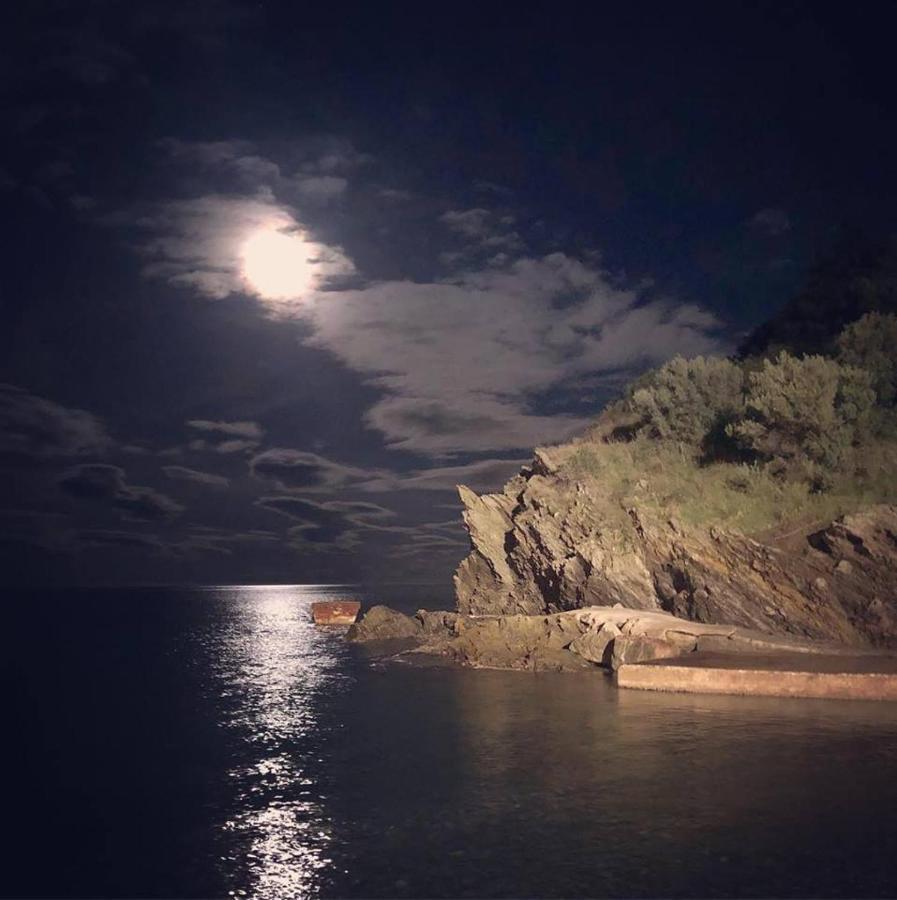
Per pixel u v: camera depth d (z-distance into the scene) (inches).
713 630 1232.8
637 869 520.7
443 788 694.5
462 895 495.8
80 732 1007.6
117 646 2283.5
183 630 2906.0
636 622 1301.7
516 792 674.2
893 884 493.4
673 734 837.2
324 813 646.5
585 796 655.1
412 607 4357.8
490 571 1872.5
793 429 1433.3
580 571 1524.4
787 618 1255.5
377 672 1421.0
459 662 1441.9
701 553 1358.3
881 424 1435.8
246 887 521.7
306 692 1250.6
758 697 1021.8
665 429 1694.1
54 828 640.4
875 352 1535.4
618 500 1551.4
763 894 484.1
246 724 1018.1
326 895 504.1
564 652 1363.2
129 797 716.7
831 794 641.6
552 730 876.0
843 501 1327.5
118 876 546.6
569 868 526.3
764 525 1348.4
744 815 602.9
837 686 999.6
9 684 1475.1
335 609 2918.3
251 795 705.6
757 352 1950.1
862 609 1212.5
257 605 5713.6
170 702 1224.8
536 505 1715.1
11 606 5457.7
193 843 600.1
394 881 518.9
